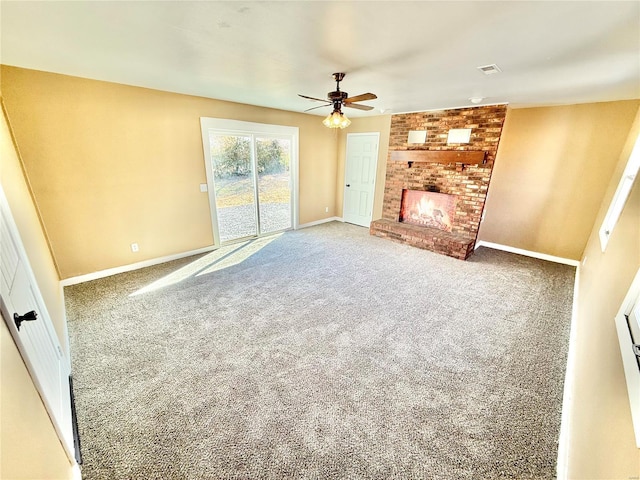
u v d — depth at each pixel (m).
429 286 3.38
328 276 3.61
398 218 5.39
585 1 1.26
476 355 2.24
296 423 1.65
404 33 1.67
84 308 2.79
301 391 1.87
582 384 1.59
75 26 1.63
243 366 2.08
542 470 1.43
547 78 2.53
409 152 4.87
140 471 1.38
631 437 0.79
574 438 1.39
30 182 2.79
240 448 1.50
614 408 1.00
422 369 2.08
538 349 2.32
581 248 4.05
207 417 1.67
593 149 3.76
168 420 1.65
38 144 2.78
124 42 1.88
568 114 3.84
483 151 4.07
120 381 1.92
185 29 1.67
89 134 3.06
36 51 2.07
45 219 2.96
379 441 1.55
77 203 3.13
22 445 0.85
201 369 2.04
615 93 3.06
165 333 2.43
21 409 0.91
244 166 4.77
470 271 3.84
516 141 4.30
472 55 2.01
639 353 0.93
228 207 4.75
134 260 3.71
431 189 4.79
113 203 3.39
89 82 2.95
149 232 3.77
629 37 1.60
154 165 3.62
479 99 3.55
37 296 1.70
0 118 2.13
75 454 1.41
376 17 1.47
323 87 3.13
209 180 4.21
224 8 1.40
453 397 1.85
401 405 1.78
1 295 0.98
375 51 1.97
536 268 3.98
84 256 3.30
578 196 3.97
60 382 1.61
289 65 2.34
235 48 1.97
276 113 4.82
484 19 1.47
